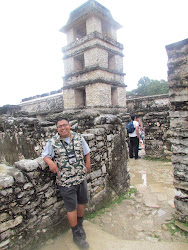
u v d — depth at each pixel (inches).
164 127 282.5
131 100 505.4
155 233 109.7
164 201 148.7
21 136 275.4
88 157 102.8
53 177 102.5
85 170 99.7
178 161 114.0
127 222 121.7
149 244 97.3
